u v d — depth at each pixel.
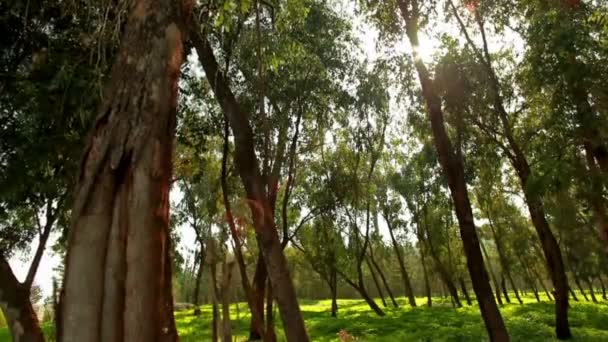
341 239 34.72
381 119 23.27
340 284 67.56
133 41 3.81
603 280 56.75
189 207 17.19
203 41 8.08
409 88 15.77
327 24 16.08
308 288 69.56
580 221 24.27
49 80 8.53
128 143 3.58
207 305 35.38
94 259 3.38
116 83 3.74
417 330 23.44
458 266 48.19
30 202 10.97
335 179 25.95
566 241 35.59
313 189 26.03
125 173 3.55
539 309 32.19
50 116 8.77
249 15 9.00
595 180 10.46
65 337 3.25
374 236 40.06
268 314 16.55
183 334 21.69
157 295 3.43
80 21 8.18
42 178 9.88
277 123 15.82
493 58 17.59
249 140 8.73
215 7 7.01
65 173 10.08
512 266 52.00
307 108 18.03
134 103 3.65
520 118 17.53
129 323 3.28
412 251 54.59
